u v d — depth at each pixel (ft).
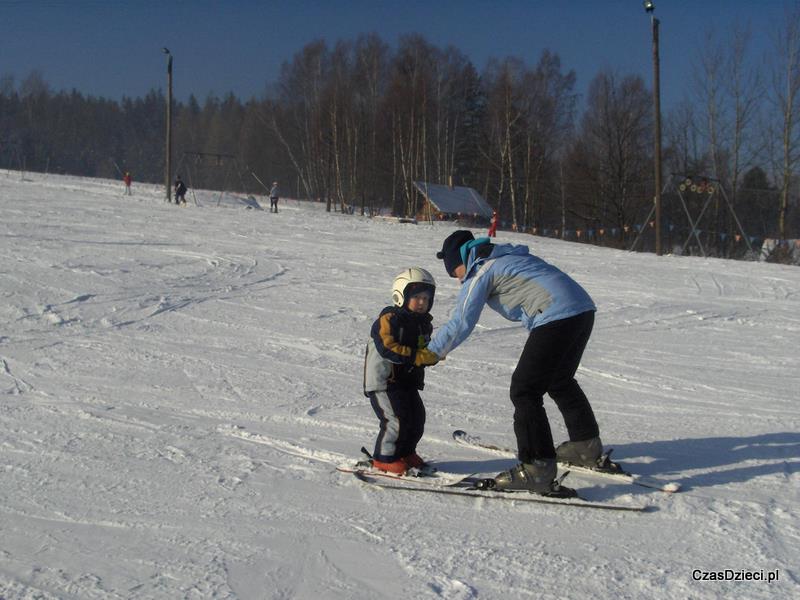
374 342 14.40
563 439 17.54
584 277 49.03
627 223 152.15
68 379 22.58
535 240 88.43
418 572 11.19
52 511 13.26
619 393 22.31
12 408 19.54
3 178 129.59
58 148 319.06
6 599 10.28
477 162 190.08
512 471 14.08
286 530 12.63
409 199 162.20
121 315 31.86
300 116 206.18
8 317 30.37
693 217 142.10
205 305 34.65
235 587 10.74
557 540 12.28
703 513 13.25
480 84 204.13
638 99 153.17
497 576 11.06
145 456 16.11
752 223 140.15
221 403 20.38
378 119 185.16
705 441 17.51
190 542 12.15
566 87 186.29
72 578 10.93
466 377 23.57
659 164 82.74
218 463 15.75
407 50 185.06
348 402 20.66
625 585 10.78
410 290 14.20
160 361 25.03
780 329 33.42
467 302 13.92
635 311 36.73
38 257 44.19
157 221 74.02
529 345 13.93
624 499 13.92
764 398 21.80
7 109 320.70
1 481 14.60
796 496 13.99
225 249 55.06
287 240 64.44
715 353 28.25
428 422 18.90
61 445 16.72
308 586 10.80
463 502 13.87
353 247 61.82
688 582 10.85
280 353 26.66
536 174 165.48
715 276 51.21
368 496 14.15
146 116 369.50
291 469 15.48
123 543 12.09
